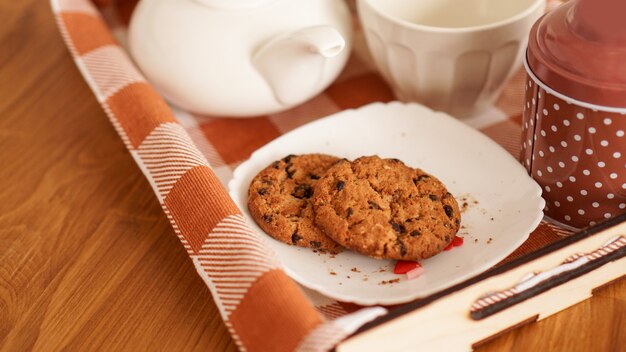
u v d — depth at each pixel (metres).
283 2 0.69
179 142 0.66
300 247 0.63
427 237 0.60
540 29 0.61
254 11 0.69
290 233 0.62
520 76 0.75
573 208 0.63
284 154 0.68
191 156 0.65
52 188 0.70
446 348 0.58
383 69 0.72
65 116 0.75
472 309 0.57
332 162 0.66
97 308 0.62
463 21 0.74
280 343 0.55
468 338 0.58
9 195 0.69
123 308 0.62
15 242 0.66
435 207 0.62
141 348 0.60
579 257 0.59
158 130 0.67
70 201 0.69
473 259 0.61
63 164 0.71
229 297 0.58
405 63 0.69
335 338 0.54
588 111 0.58
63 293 0.63
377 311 0.55
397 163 0.65
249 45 0.69
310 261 0.62
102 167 0.71
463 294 0.56
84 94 0.77
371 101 0.75
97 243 0.66
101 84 0.72
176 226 0.63
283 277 0.57
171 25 0.70
